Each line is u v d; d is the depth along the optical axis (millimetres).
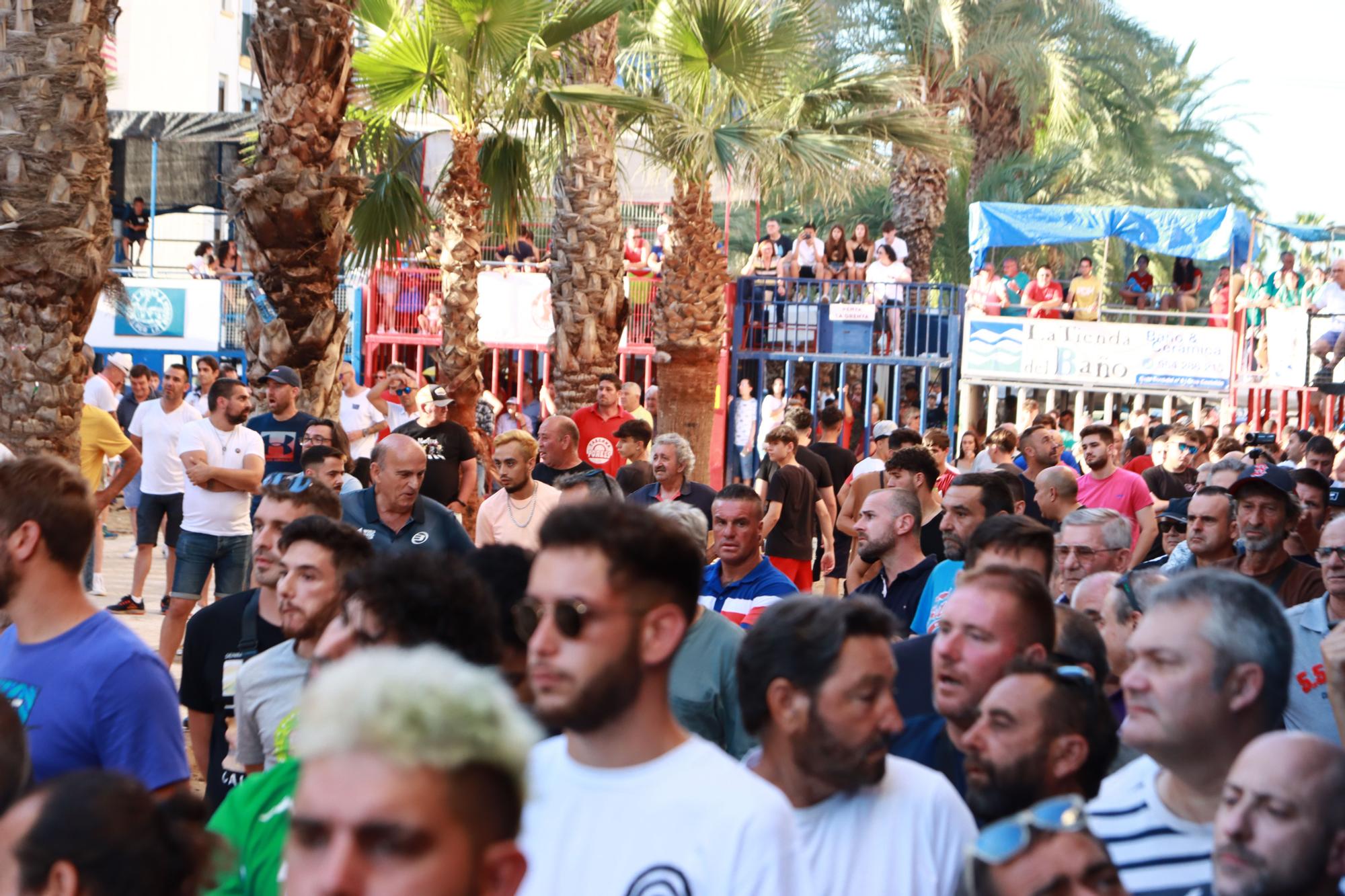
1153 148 38344
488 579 3928
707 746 2980
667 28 17547
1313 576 6770
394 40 15992
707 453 21875
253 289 11359
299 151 10727
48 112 8109
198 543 10492
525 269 29016
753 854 2773
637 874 2793
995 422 27547
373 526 8234
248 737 4758
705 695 5152
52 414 8305
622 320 20047
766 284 28156
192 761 7969
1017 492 8625
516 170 17875
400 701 1700
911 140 19688
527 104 16547
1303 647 5461
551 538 2900
